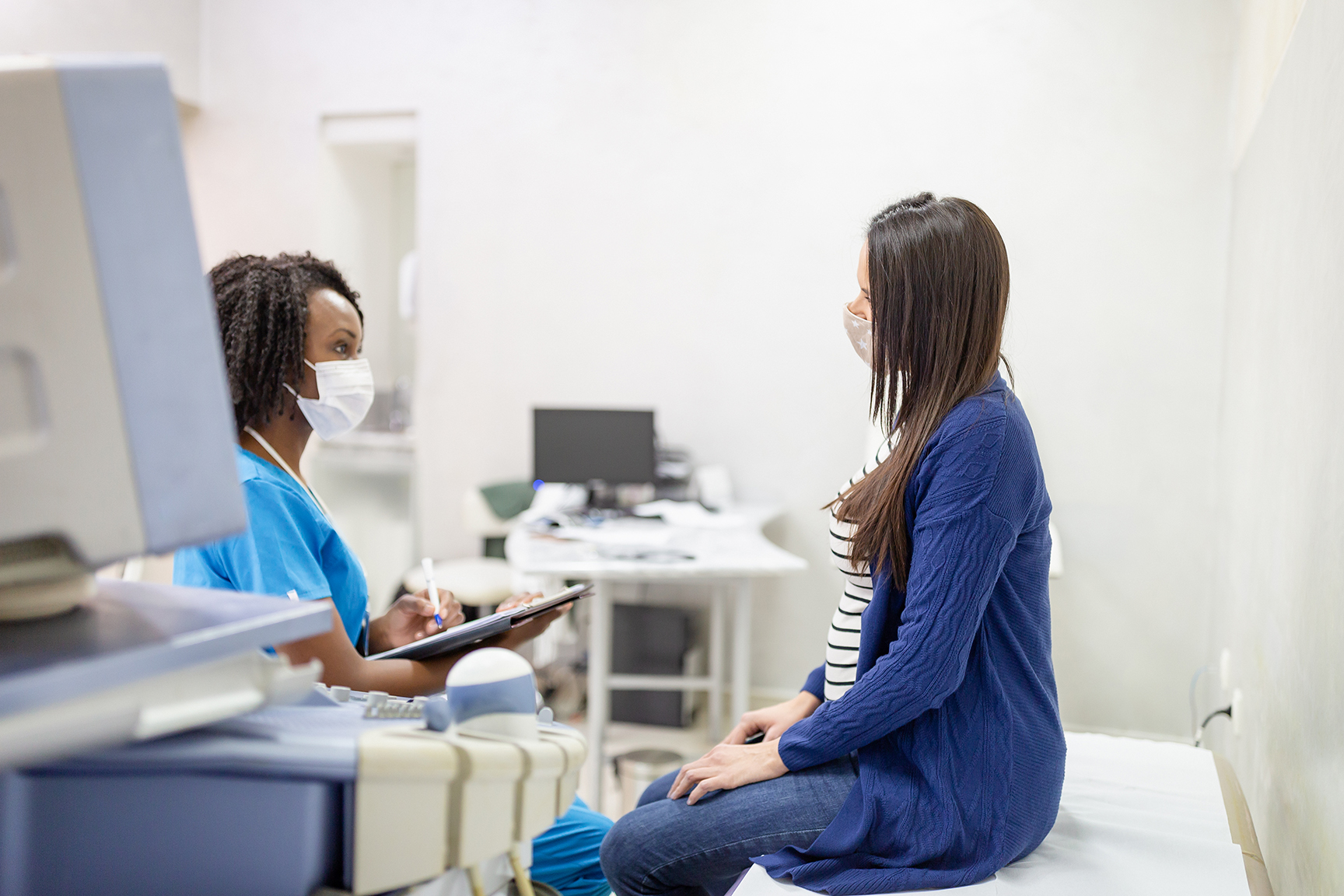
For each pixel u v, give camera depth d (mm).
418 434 4043
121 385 510
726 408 3727
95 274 499
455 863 680
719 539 2932
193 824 622
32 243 496
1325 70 1543
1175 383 3297
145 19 3885
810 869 1073
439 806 664
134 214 516
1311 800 1306
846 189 3568
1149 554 3338
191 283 547
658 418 3799
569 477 3479
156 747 602
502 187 3908
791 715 1381
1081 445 3381
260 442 1244
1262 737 1849
